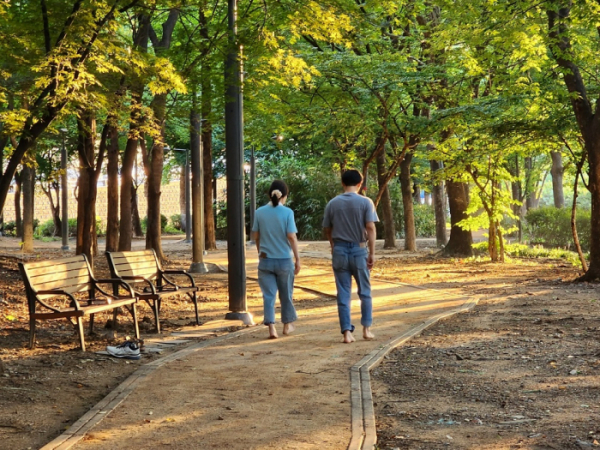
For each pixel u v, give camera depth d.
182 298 13.84
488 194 22.06
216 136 33.81
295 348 8.21
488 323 9.83
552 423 5.10
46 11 9.31
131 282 10.42
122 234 19.81
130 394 6.07
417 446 4.75
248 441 4.80
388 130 20.58
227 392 6.15
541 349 7.82
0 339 8.73
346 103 19.06
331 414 5.43
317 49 19.33
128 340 8.32
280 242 9.05
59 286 8.56
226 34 10.91
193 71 12.45
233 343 8.63
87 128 13.55
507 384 6.35
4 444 4.86
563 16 14.98
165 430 5.06
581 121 14.88
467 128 19.67
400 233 42.31
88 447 4.70
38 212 65.19
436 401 5.89
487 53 16.94
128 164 19.58
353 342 8.50
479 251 24.66
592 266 14.70
